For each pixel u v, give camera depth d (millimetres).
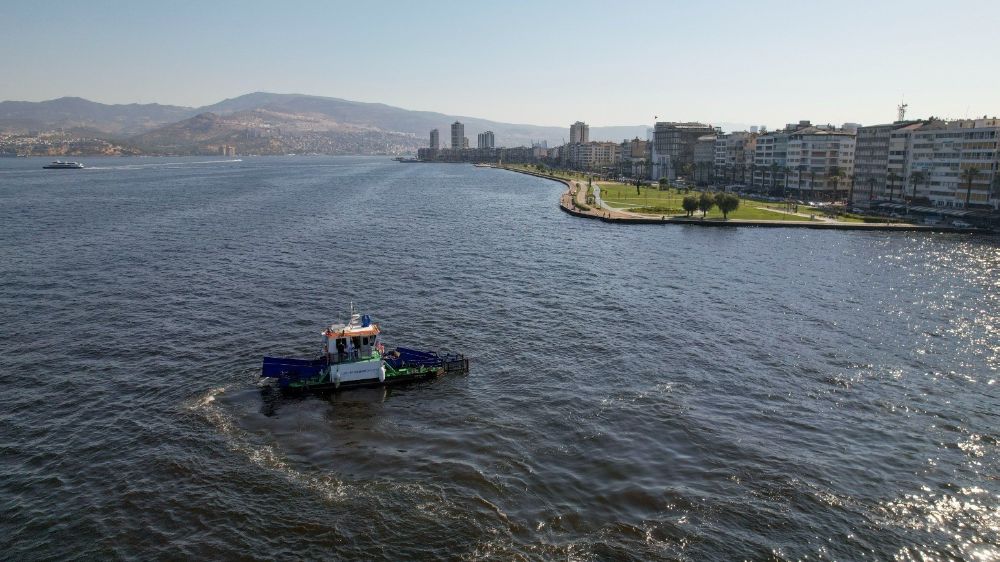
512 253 139250
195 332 79812
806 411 60688
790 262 135875
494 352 75000
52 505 44500
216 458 51094
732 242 164375
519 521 43344
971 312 96125
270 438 54625
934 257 144750
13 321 82688
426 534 41938
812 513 44875
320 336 79312
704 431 55938
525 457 51344
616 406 60594
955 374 70750
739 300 100938
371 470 49562
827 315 93125
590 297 100500
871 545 41781
